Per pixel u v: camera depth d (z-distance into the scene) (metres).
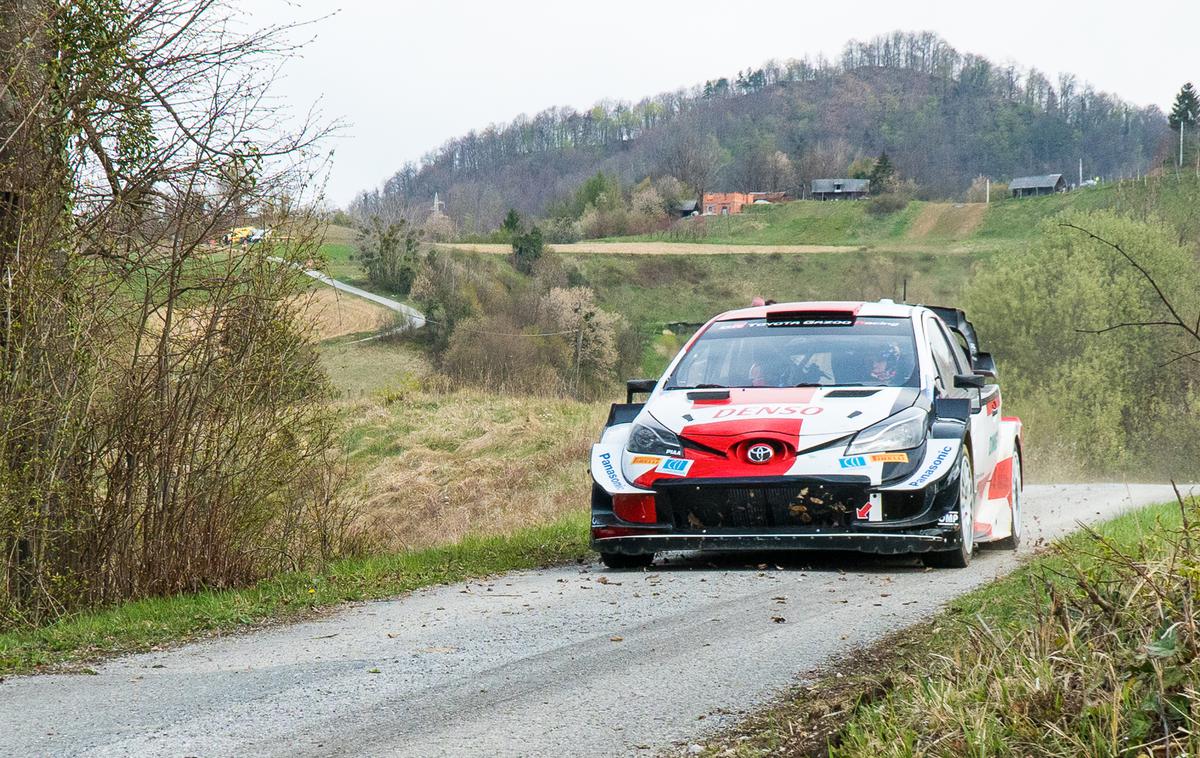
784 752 7.23
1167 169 119.25
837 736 7.37
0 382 15.67
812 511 14.27
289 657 10.85
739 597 12.66
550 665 9.77
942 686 7.59
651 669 9.44
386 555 20.28
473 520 40.09
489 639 11.08
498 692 8.93
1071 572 10.95
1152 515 17.55
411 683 9.37
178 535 17.00
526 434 62.03
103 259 16.84
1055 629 8.05
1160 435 91.94
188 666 10.77
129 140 17.05
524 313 153.62
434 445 62.84
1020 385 93.81
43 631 13.67
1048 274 96.75
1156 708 6.66
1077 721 6.82
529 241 197.75
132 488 16.67
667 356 179.25
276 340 17.42
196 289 17.06
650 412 15.66
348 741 7.76
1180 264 93.44
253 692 9.32
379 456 60.56
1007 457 17.84
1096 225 95.44
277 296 17.36
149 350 16.83
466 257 179.00
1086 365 90.25
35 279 15.94
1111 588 8.84
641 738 7.61
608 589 13.75
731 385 16.20
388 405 75.25
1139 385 93.12
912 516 14.20
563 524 22.44
